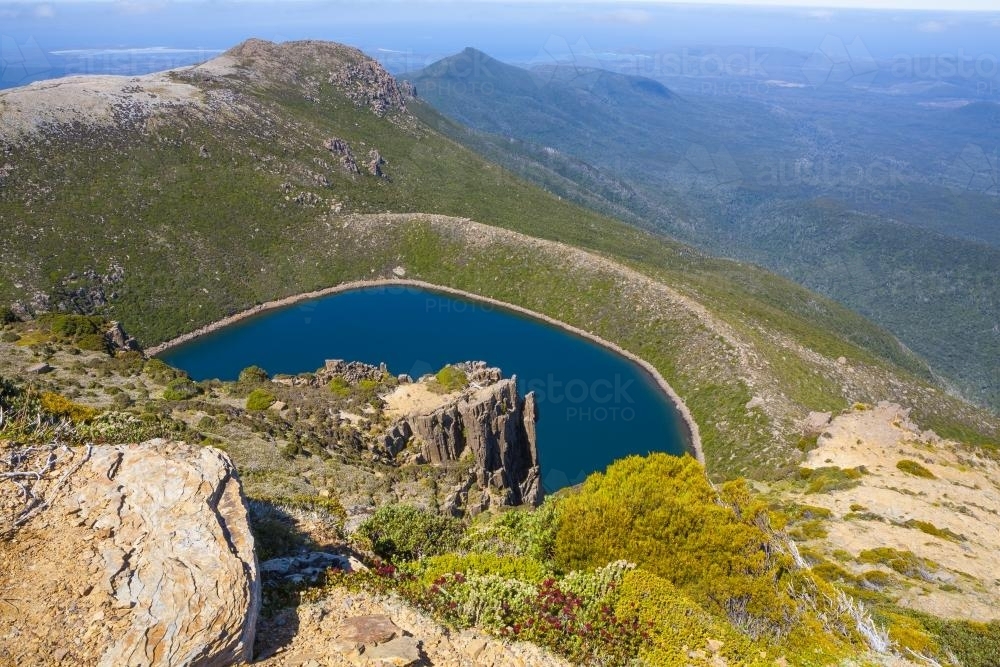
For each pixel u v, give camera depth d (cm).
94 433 2609
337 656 1295
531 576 2086
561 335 18350
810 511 4434
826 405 13300
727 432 12462
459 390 6962
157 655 1131
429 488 5044
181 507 1476
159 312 16775
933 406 14662
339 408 6322
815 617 2228
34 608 1179
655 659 1741
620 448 11419
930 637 2494
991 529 4234
